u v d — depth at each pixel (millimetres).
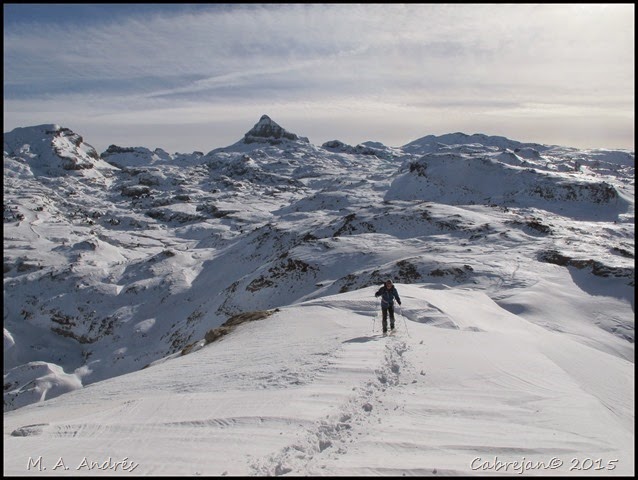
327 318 19969
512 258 56156
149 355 84875
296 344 15594
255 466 6375
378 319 18859
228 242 152750
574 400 9977
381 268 56906
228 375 12711
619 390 14508
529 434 7828
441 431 7770
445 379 10836
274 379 11250
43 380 77625
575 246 64188
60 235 170625
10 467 6707
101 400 13992
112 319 97938
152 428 8219
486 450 7117
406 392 9852
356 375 10852
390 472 6211
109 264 133875
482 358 12688
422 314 19469
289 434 7484
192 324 83125
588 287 45594
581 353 18469
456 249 66312
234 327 24109
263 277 76688
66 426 8625
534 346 17203
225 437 7496
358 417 8383
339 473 6168
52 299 106188
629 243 77000
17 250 140250
